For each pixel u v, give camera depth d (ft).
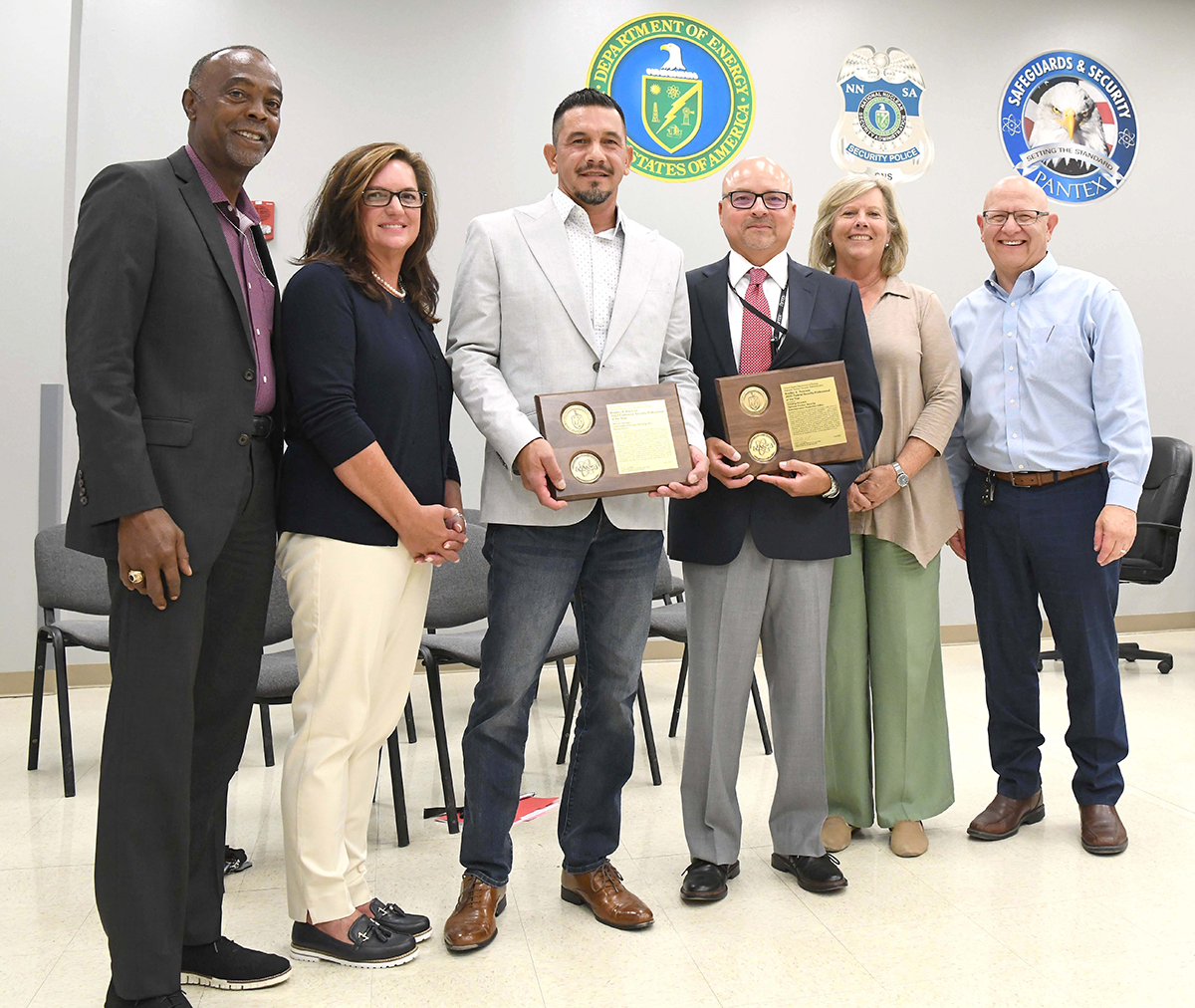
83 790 9.64
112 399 4.72
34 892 7.14
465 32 15.35
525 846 8.12
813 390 6.90
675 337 6.89
